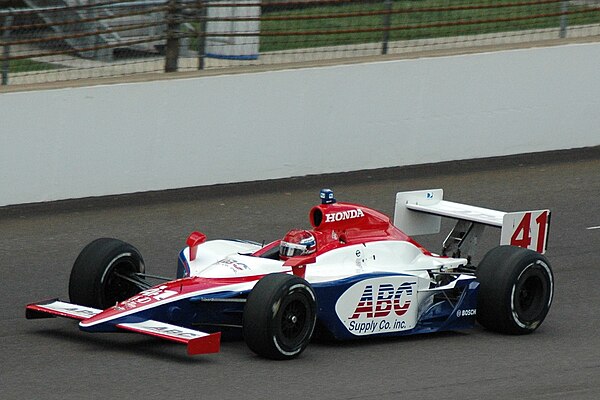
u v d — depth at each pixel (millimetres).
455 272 32438
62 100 46281
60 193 47031
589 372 28109
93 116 47125
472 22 57906
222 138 50281
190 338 26250
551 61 57688
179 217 45656
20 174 46000
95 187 47750
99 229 43562
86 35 49688
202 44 51688
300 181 51781
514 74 56844
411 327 30812
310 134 52344
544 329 32406
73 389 25406
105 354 28156
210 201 48125
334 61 52875
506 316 31000
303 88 51781
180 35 50594
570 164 56281
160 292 28594
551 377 27578
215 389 25516
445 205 35156
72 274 30641
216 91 49719
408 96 54344
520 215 32688
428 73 54594
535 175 54062
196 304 28359
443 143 55719
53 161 46625
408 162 54969
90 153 47375
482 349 29984
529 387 26688
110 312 27844
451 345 30312
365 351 29375
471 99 55969
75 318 28297
